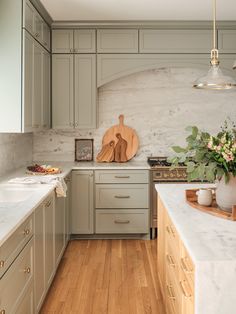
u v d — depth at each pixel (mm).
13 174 4172
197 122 5453
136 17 4730
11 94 3639
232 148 2221
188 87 5430
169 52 4957
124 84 5426
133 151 5414
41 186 3463
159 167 4797
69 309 3041
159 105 5445
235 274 1583
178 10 4469
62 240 4117
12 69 3625
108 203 4855
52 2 4148
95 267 3926
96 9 4422
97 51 4969
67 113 5023
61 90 5004
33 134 5426
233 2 4172
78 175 4836
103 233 4891
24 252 2416
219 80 2834
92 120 5035
